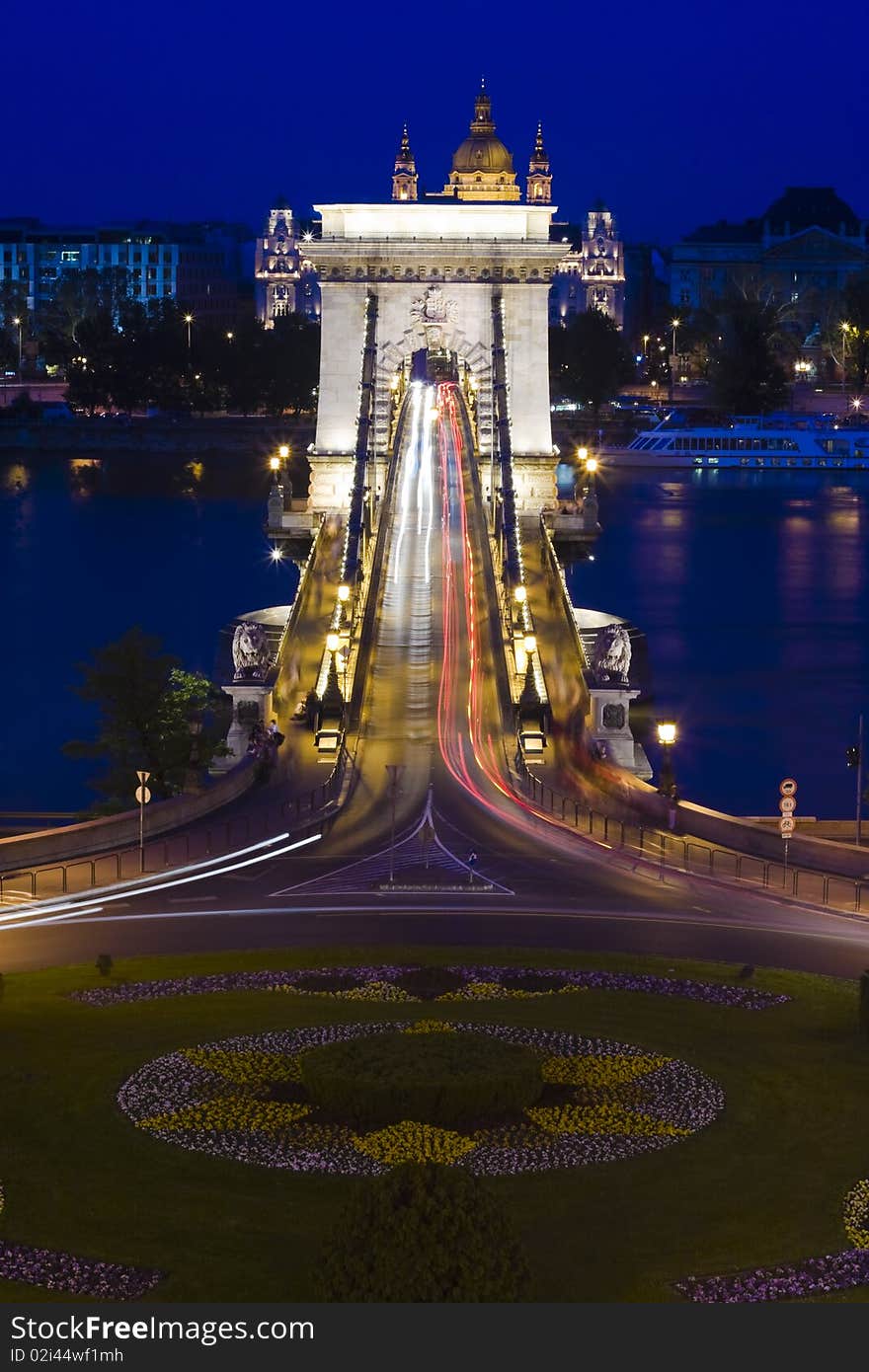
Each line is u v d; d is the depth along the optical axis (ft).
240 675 403.95
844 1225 163.02
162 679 390.42
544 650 452.35
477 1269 132.87
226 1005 222.07
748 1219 163.73
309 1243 157.17
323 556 556.51
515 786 355.97
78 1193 166.61
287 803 342.44
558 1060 201.16
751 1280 151.53
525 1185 169.17
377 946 253.03
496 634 458.50
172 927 264.52
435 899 281.74
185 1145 177.17
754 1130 183.83
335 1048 193.16
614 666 398.83
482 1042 195.93
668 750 340.80
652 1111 187.52
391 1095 182.39
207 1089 191.62
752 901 283.79
